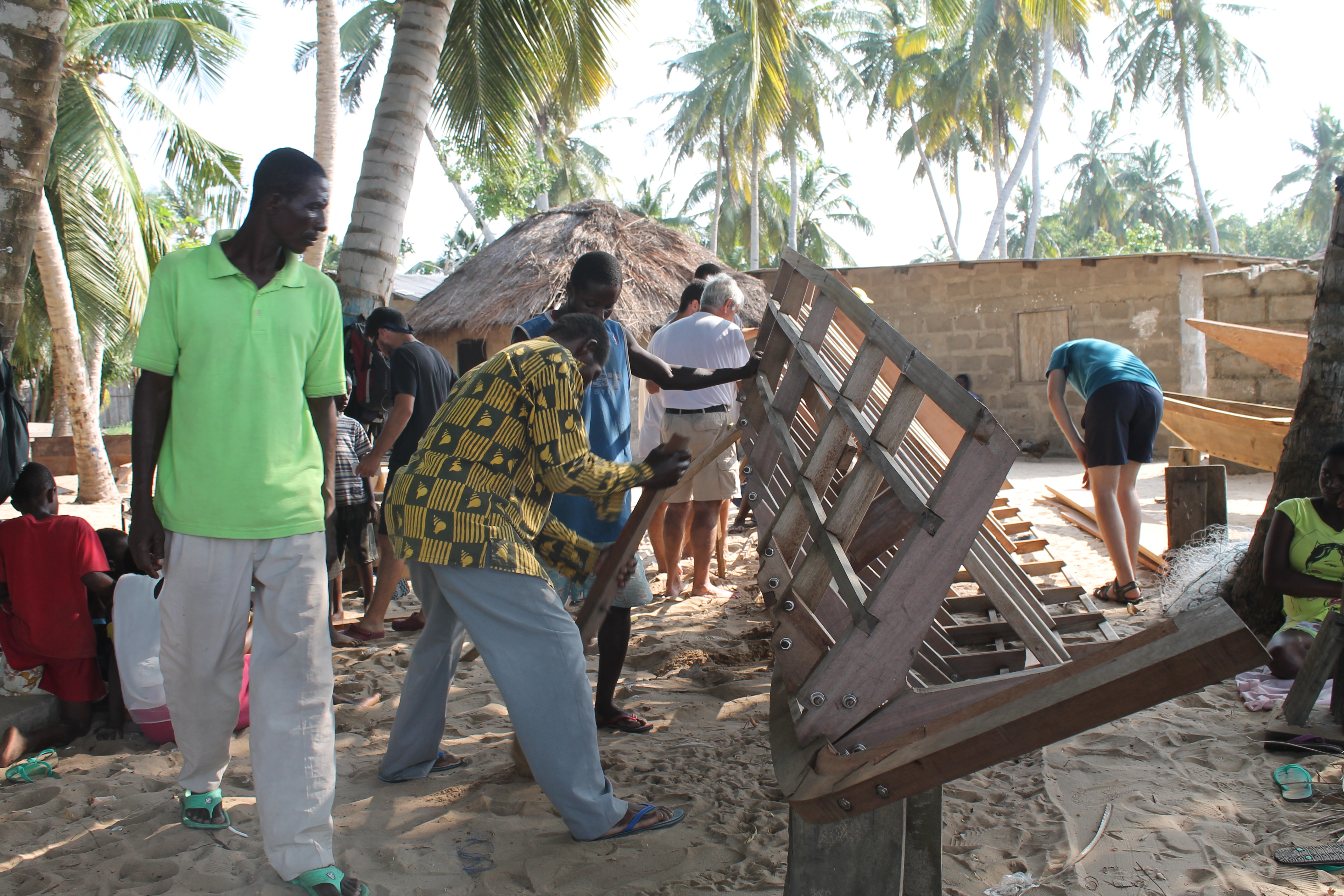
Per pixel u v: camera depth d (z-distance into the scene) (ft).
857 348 14.17
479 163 33.47
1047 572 17.92
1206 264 51.11
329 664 8.34
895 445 6.88
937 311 55.47
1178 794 9.35
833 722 6.35
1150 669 4.76
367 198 22.29
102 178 38.96
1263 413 28.45
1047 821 8.89
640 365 12.46
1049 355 53.93
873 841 6.14
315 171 8.09
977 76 98.99
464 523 8.46
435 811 9.50
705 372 12.55
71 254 40.11
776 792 9.77
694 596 19.11
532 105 31.12
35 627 11.59
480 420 8.64
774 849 8.51
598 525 11.49
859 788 5.62
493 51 29.55
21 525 11.69
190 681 8.36
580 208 37.60
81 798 9.85
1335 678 10.55
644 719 12.00
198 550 7.92
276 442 8.07
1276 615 13.52
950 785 9.81
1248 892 7.58
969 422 5.86
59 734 11.50
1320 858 7.91
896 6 110.42
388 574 16.20
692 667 14.42
